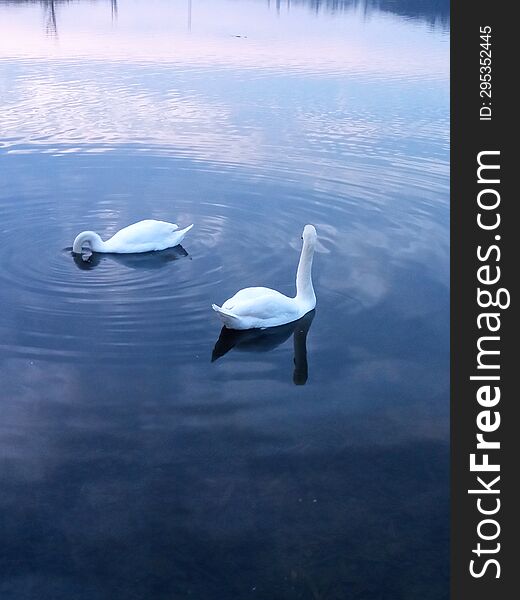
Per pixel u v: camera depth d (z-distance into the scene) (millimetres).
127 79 28484
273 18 58875
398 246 13914
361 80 29469
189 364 9711
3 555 6613
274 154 19469
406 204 16109
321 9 70250
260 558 6660
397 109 24625
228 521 7051
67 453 7902
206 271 12758
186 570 6512
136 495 7340
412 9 69938
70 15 53438
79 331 10438
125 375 9391
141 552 6688
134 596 6250
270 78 29484
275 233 14578
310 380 9445
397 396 9148
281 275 12688
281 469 7758
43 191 16328
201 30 47062
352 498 7402
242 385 9266
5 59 32188
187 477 7594
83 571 6480
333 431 8422
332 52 37562
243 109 24188
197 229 14688
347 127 22297
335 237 14367
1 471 7613
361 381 9461
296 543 6828
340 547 6812
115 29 45625
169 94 26000
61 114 22672
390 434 8414
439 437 8398
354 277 12609
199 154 19281
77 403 8773
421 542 6902
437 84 28734
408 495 7477
